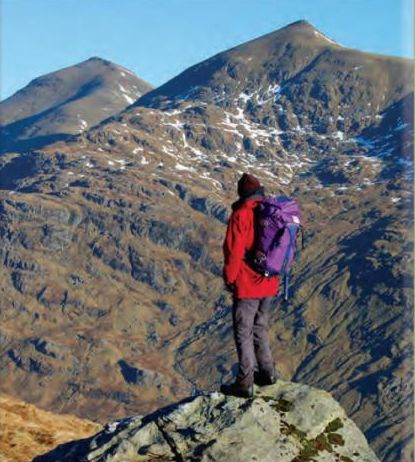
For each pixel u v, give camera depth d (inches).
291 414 407.8
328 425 406.3
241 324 404.2
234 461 387.5
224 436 396.2
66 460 409.1
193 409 408.5
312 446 398.0
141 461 397.4
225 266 395.5
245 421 400.2
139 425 410.9
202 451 392.5
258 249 393.4
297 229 394.9
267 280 399.9
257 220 394.6
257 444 393.1
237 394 408.5
